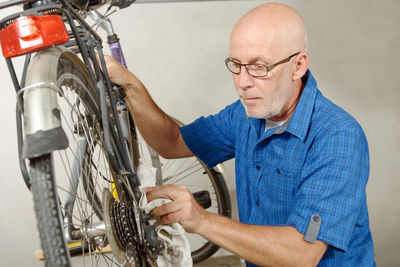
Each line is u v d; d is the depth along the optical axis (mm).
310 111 1010
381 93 2262
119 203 867
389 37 2238
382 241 2266
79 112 852
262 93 963
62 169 1998
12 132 2088
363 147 958
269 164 1087
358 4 2221
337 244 884
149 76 2166
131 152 1255
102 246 922
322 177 923
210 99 2201
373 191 2283
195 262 2088
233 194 2266
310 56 2238
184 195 874
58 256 560
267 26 919
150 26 2135
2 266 2160
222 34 2170
